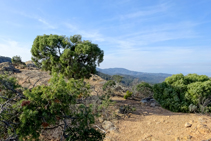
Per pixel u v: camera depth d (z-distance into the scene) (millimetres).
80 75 11883
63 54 11273
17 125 3990
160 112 9844
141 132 7094
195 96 9508
